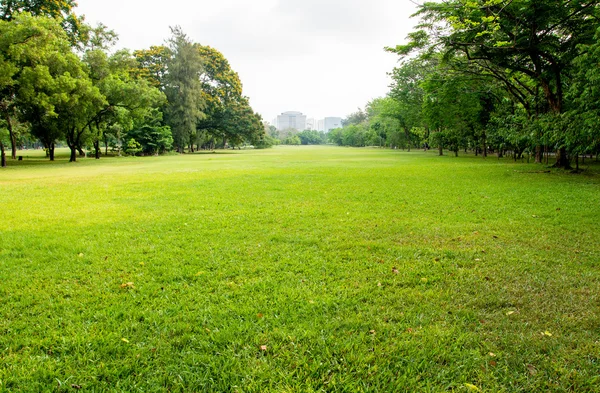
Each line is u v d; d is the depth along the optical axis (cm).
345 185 1214
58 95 2381
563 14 1403
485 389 229
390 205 840
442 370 247
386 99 5550
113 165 2597
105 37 3244
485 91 2459
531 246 515
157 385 229
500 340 279
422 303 341
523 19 1427
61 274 411
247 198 951
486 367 249
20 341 275
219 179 1427
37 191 1100
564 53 1577
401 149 6359
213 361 254
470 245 523
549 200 877
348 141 10569
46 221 686
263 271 421
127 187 1189
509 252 488
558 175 1483
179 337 282
